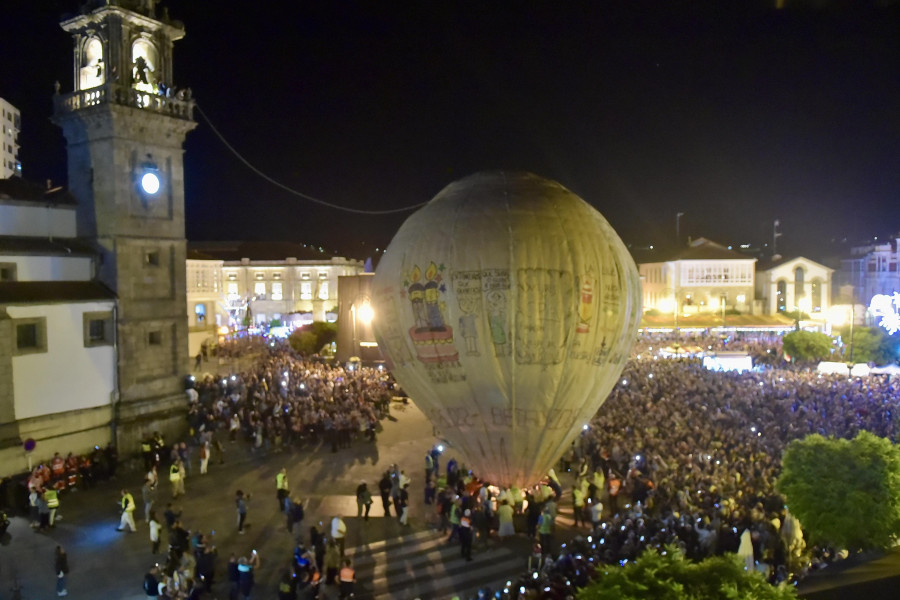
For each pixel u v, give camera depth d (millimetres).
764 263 97688
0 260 30703
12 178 35688
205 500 28438
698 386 41875
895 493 21406
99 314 33812
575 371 24594
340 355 58156
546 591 17641
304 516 26547
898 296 61438
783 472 23234
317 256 108312
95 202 34781
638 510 22547
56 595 20750
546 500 24688
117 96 33812
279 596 19969
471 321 24219
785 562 20438
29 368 30844
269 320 103250
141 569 22422
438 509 25781
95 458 31188
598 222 26125
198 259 84750
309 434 36062
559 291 24031
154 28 35750
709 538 19938
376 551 23656
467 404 25016
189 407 37562
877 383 45719
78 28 35375
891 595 14305
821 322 89625
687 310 92125
